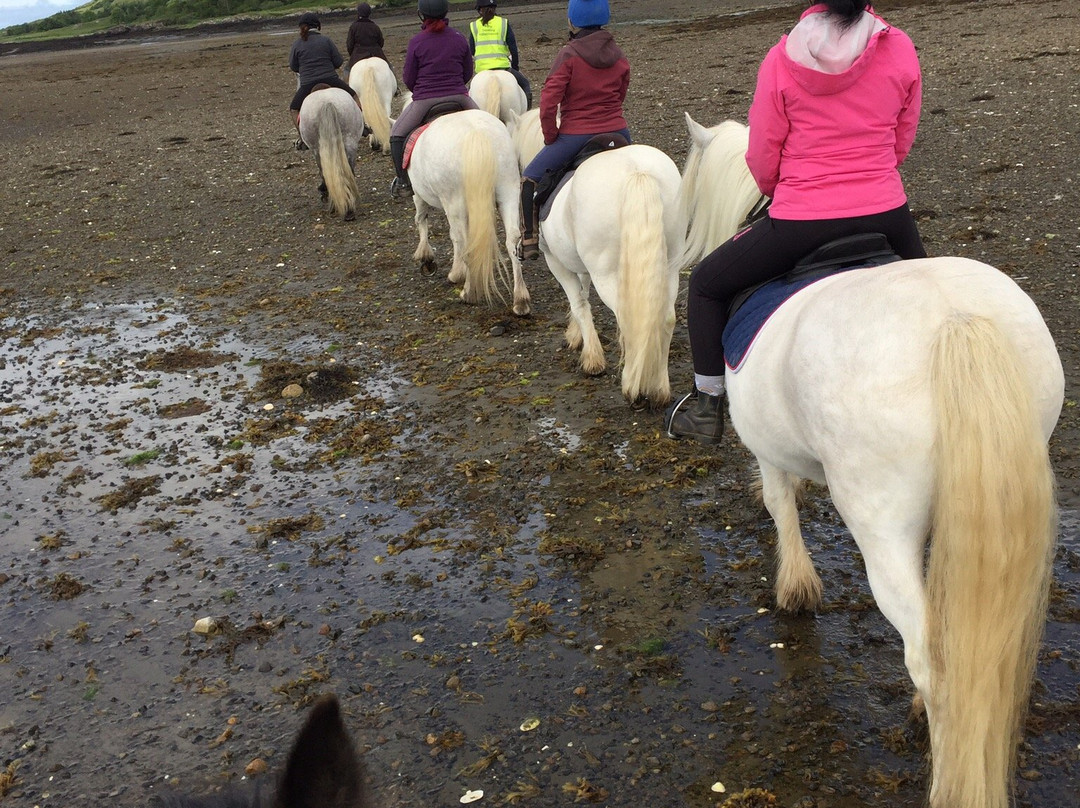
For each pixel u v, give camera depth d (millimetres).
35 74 33219
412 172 7258
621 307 4660
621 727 3043
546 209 5414
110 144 15938
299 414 5664
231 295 7996
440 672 3406
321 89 9883
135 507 4789
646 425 5098
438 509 4508
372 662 3498
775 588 3619
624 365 4973
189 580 4141
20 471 5266
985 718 2039
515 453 4957
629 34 23859
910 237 2855
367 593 3928
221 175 12586
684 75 15984
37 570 4320
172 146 15156
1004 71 12727
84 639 3803
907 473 2100
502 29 9578
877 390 2111
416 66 7453
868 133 2725
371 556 4191
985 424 1911
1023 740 2787
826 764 2807
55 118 20266
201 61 31484
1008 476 1910
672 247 4879
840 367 2213
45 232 10484
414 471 4891
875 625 3410
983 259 6633
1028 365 2119
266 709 3314
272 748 3123
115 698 3453
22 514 4820
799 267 2838
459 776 2916
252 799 1377
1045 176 8195
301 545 4328
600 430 5086
